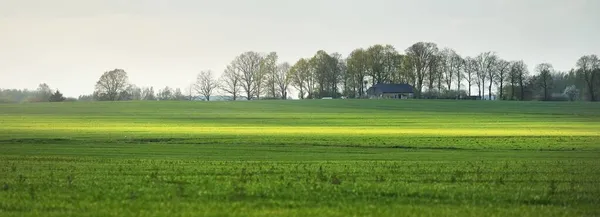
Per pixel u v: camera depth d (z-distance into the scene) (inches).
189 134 3058.6
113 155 1972.2
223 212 917.8
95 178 1327.5
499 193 1114.7
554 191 1144.8
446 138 2851.9
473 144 2504.9
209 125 4222.4
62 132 3152.1
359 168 1563.7
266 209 949.2
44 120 4785.9
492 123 4596.5
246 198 1057.5
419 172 1467.8
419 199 1050.1
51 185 1209.4
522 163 1722.4
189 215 898.1
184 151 2149.4
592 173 1460.4
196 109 6786.4
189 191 1127.0
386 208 958.4
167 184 1223.5
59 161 1745.8
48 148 2220.7
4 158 1817.2
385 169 1535.4
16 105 7416.3
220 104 7588.6
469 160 1836.9
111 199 1043.3
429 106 7145.7
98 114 5895.7
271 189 1154.0
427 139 2778.1
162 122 4613.7
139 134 3029.0
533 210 949.8
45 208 955.3
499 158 1915.6
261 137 2842.0
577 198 1064.8
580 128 3905.0
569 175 1411.2
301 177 1366.9
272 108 6939.0
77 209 945.5
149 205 979.3
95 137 2783.0
